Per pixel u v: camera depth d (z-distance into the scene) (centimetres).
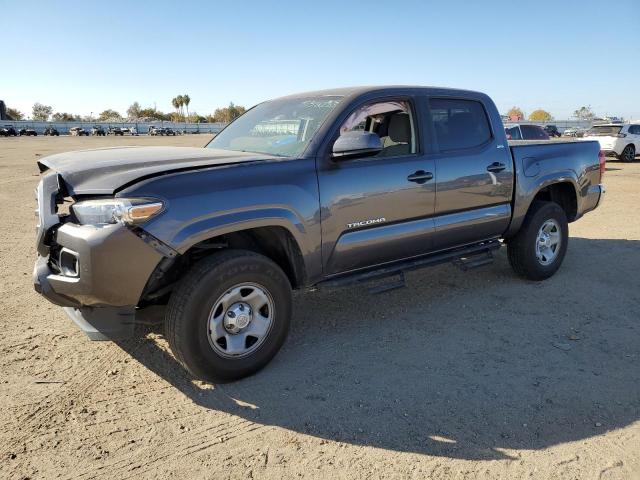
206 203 316
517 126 1591
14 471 259
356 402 323
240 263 329
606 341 409
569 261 634
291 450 278
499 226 504
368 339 415
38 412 310
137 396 330
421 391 336
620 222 880
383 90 421
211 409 317
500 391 335
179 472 261
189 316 316
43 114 12350
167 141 4941
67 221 317
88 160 353
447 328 436
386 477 257
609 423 300
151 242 300
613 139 2064
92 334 314
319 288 391
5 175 1631
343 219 382
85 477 256
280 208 344
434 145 444
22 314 459
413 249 438
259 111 473
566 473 259
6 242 729
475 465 265
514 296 511
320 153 372
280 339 361
